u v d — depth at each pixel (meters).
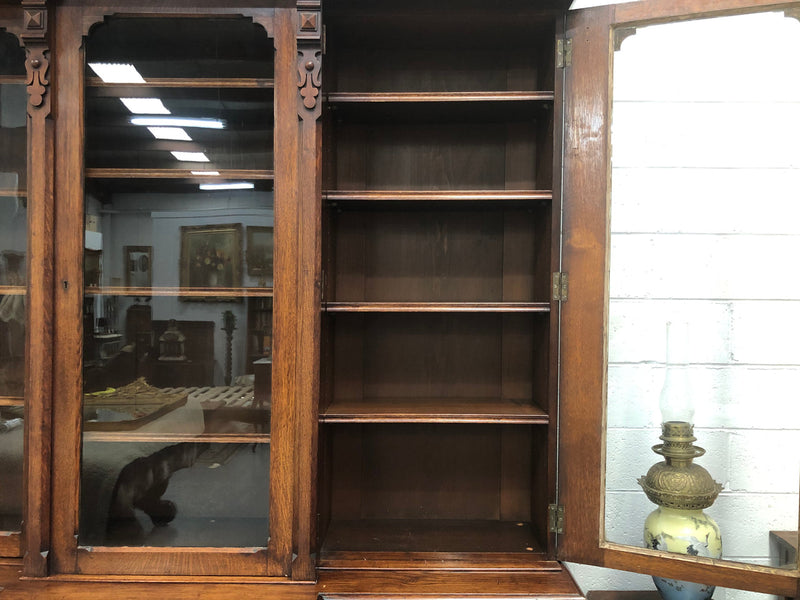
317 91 1.21
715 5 1.20
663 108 1.31
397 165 1.57
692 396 1.34
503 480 1.55
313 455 1.23
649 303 1.34
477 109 1.41
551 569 1.26
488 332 1.57
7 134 1.27
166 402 1.27
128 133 1.28
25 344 1.24
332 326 1.52
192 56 1.27
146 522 1.26
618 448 1.34
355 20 1.35
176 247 1.27
